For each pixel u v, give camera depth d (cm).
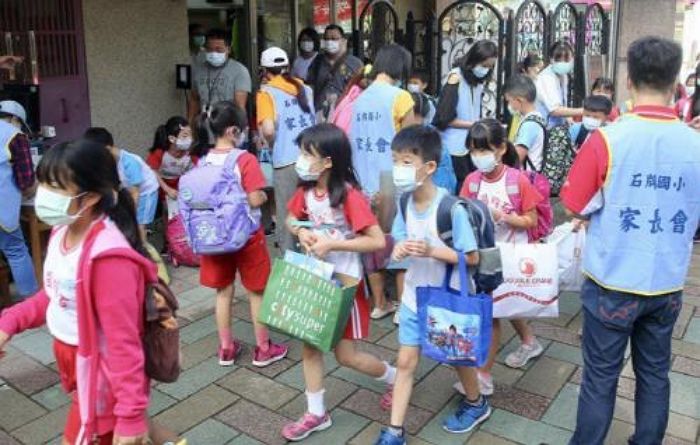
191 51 712
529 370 356
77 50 570
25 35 534
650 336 250
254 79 738
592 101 458
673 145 229
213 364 365
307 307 272
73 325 196
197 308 440
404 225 277
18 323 207
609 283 239
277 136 474
